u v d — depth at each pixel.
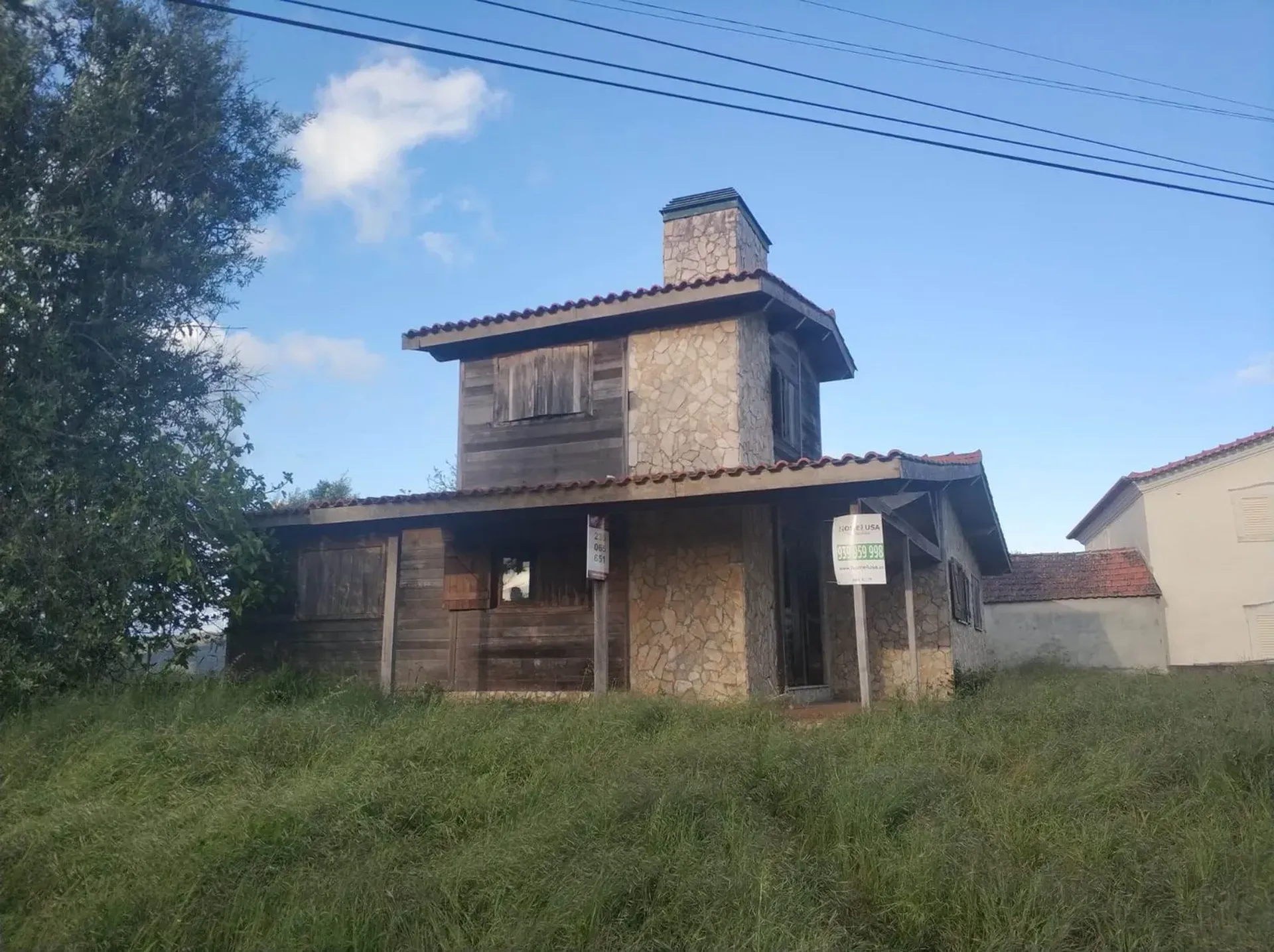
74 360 11.09
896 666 14.70
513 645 12.75
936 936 4.70
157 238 11.66
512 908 4.76
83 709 8.77
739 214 15.52
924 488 11.36
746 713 8.79
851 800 5.89
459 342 14.82
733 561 12.20
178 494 11.15
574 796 6.19
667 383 13.89
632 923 4.71
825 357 17.62
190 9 11.95
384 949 4.57
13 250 10.26
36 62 10.99
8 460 10.12
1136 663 24.59
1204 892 4.89
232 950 4.68
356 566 13.64
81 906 4.98
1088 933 4.68
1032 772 6.73
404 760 6.98
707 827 5.64
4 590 9.77
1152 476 25.20
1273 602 23.77
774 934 4.44
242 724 7.87
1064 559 27.06
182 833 5.66
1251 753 6.84
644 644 12.32
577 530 12.80
